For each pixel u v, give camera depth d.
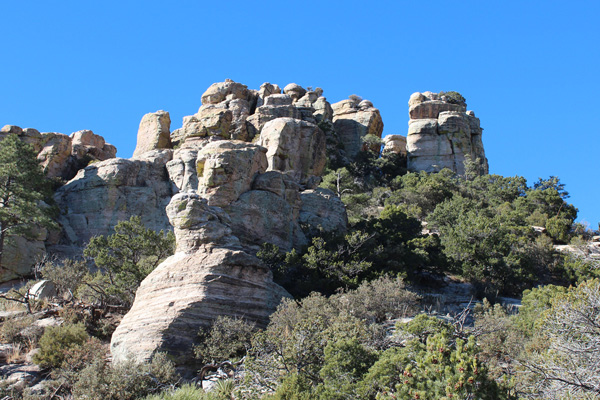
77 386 25.20
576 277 45.41
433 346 18.77
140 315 30.11
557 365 19.55
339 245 38.66
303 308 29.17
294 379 20.92
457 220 55.53
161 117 69.81
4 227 43.88
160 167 54.44
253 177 43.28
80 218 50.19
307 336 23.98
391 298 31.86
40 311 35.59
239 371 26.27
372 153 86.12
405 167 88.81
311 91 88.12
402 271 38.12
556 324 21.45
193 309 29.58
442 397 17.34
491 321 27.75
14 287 43.25
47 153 60.34
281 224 41.44
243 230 39.72
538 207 68.00
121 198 50.88
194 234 32.41
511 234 50.56
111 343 30.09
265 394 21.80
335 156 81.88
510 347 25.44
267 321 30.91
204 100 77.56
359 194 69.00
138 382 25.41
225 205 40.03
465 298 39.75
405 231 44.25
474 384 17.36
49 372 28.42
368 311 30.77
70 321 33.19
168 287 30.78
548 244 50.38
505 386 17.67
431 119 89.31
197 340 29.08
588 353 19.23
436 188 71.81
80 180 52.47
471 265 43.72
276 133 52.91
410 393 18.16
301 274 37.56
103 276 38.97
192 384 25.23
